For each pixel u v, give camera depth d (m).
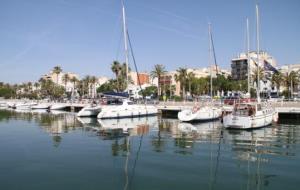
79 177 15.90
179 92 151.88
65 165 18.42
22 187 14.44
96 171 17.00
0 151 22.81
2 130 35.97
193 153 21.53
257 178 15.50
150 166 17.97
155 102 65.06
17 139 28.73
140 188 14.08
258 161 19.05
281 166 17.83
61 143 26.25
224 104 53.47
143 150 22.77
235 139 27.73
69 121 47.44
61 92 149.88
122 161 19.27
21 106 90.81
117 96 51.16
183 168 17.45
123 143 26.00
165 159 19.75
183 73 122.94
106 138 29.05
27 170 17.38
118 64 103.00
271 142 26.02
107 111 49.00
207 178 15.52
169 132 33.06
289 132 32.28
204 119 44.81
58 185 14.66
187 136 29.83
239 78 159.00
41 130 35.81
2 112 74.44
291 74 112.31
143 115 53.00
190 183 14.74
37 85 177.12
